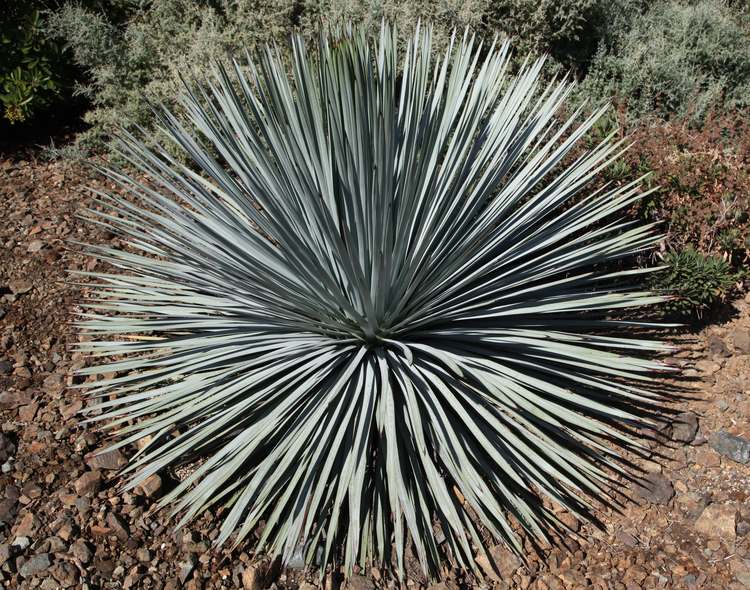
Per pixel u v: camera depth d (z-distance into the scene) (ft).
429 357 10.45
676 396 11.76
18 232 15.75
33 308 13.58
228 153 10.70
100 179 17.89
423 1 18.88
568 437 10.03
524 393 9.52
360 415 9.43
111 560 9.12
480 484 8.87
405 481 9.53
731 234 13.03
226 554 9.34
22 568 8.86
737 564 9.40
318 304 9.97
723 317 13.50
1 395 11.53
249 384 9.72
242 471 10.28
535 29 18.78
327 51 9.58
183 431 11.03
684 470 10.67
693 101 18.38
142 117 18.07
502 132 11.41
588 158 11.80
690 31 20.30
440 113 10.98
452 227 10.85
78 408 11.40
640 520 10.01
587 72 20.04
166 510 9.86
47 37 18.80
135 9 20.77
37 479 10.10
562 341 11.11
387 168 8.95
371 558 9.09
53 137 19.66
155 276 12.25
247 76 17.13
